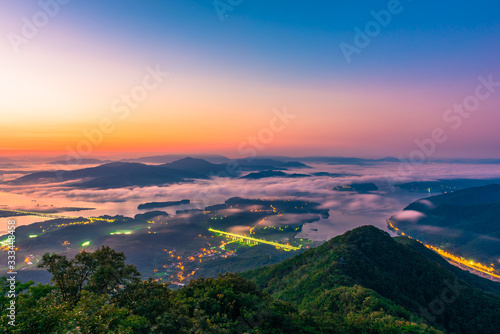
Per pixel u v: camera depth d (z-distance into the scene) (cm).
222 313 3319
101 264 2480
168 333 2130
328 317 4016
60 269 2414
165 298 2539
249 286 4412
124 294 2459
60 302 2056
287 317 3397
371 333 3716
